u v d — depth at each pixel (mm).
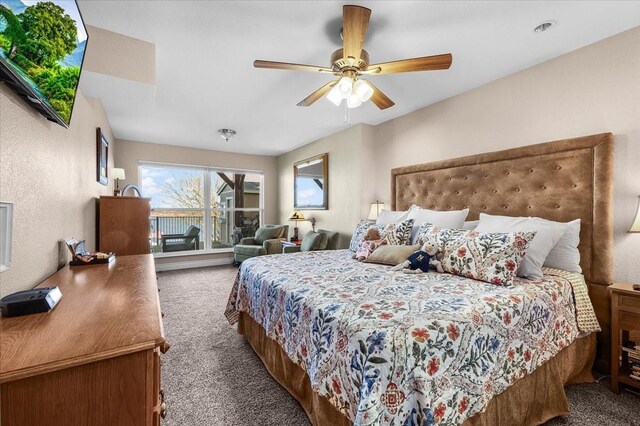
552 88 2365
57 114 1414
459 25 1955
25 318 909
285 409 1631
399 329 1101
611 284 1968
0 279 1042
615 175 2039
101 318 915
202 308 3318
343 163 4465
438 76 2682
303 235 5547
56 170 1669
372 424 929
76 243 1913
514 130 2604
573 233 2074
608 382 1900
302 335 1521
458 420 1079
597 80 2129
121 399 736
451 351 1125
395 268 2174
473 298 1449
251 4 1757
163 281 4566
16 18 962
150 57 2205
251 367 2082
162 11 1822
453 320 1191
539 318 1549
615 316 1824
